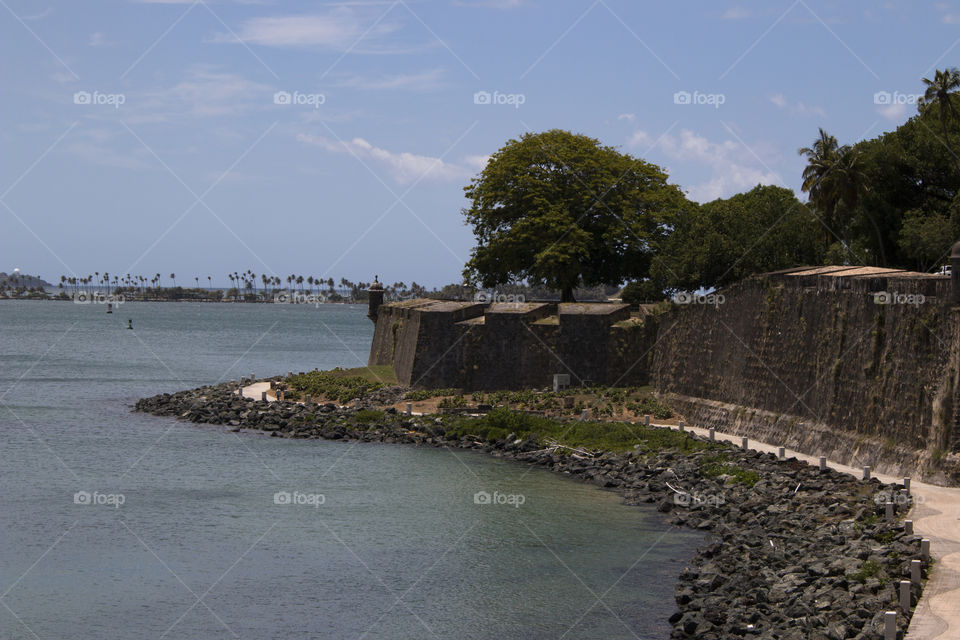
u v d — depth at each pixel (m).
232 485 55.66
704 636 30.88
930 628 27.59
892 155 76.50
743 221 76.44
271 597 37.09
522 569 39.97
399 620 34.50
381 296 109.94
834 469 49.25
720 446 57.81
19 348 179.38
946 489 43.06
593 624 33.78
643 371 78.25
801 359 57.34
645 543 43.16
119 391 106.31
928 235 68.44
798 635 28.84
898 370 48.44
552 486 55.22
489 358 81.00
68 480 56.91
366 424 73.31
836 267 63.31
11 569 40.38
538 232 92.56
